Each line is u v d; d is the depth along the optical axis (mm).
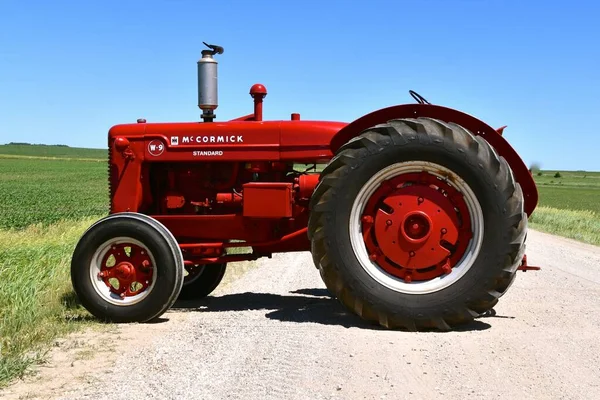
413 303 5754
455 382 4297
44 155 166000
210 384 4234
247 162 7137
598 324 6109
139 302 6215
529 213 6484
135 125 7211
